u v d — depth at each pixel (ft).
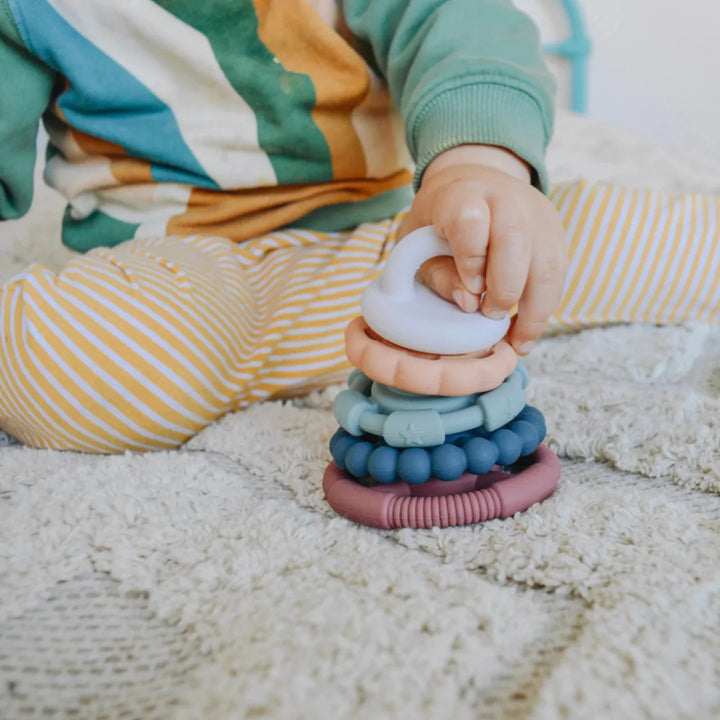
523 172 2.20
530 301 1.68
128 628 1.34
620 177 4.53
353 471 1.63
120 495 1.73
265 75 2.75
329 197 2.96
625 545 1.43
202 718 1.05
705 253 2.61
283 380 2.41
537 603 1.33
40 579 1.45
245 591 1.39
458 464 1.54
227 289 2.39
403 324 1.52
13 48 2.66
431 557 1.52
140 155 2.87
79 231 3.11
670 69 6.26
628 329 2.65
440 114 2.33
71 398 2.00
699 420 1.88
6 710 1.13
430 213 1.79
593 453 1.91
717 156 6.28
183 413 2.11
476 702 1.08
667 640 1.13
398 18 2.85
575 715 1.00
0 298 2.02
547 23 6.37
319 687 1.08
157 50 2.72
